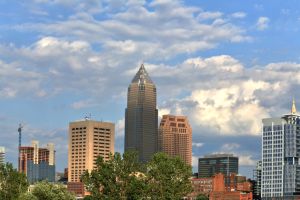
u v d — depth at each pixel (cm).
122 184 19762
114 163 19812
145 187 19988
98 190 19762
